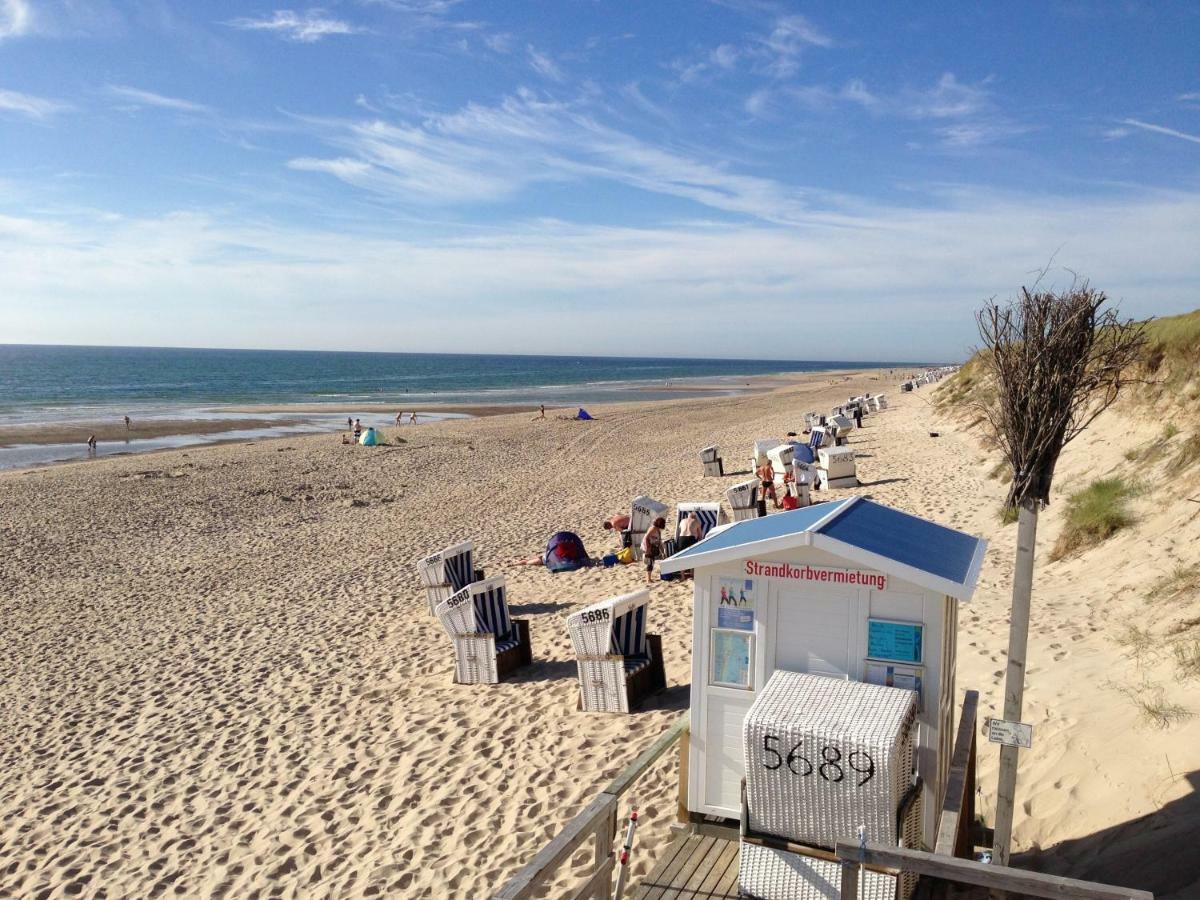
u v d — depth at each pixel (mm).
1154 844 5031
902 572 4738
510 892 3775
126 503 26109
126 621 15281
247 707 10922
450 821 7520
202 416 63156
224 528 22719
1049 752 6582
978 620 10047
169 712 11031
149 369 158375
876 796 4270
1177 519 10375
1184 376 15047
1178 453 12305
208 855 7609
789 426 43844
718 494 23016
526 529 20562
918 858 3588
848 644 4977
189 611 15688
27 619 15602
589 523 20594
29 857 7887
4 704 11742
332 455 36375
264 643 13516
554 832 7027
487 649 10648
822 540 4887
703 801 5430
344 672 11844
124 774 9359
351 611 14922
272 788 8672
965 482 19625
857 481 21250
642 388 108750
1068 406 4418
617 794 4805
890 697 4668
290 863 7305
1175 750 5809
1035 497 4523
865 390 84750
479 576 16344
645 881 4973
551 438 41781
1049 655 8500
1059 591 10461
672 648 11070
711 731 5367
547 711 9562
